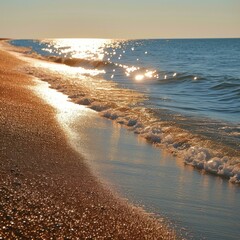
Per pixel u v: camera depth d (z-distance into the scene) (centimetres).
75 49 9438
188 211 646
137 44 15088
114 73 3116
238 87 2180
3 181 679
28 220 552
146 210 642
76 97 1756
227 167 835
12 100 1525
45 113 1354
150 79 2697
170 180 783
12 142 939
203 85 2353
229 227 597
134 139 1095
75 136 1088
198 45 12606
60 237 518
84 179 754
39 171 762
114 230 561
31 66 3256
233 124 1239
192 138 1060
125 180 772
